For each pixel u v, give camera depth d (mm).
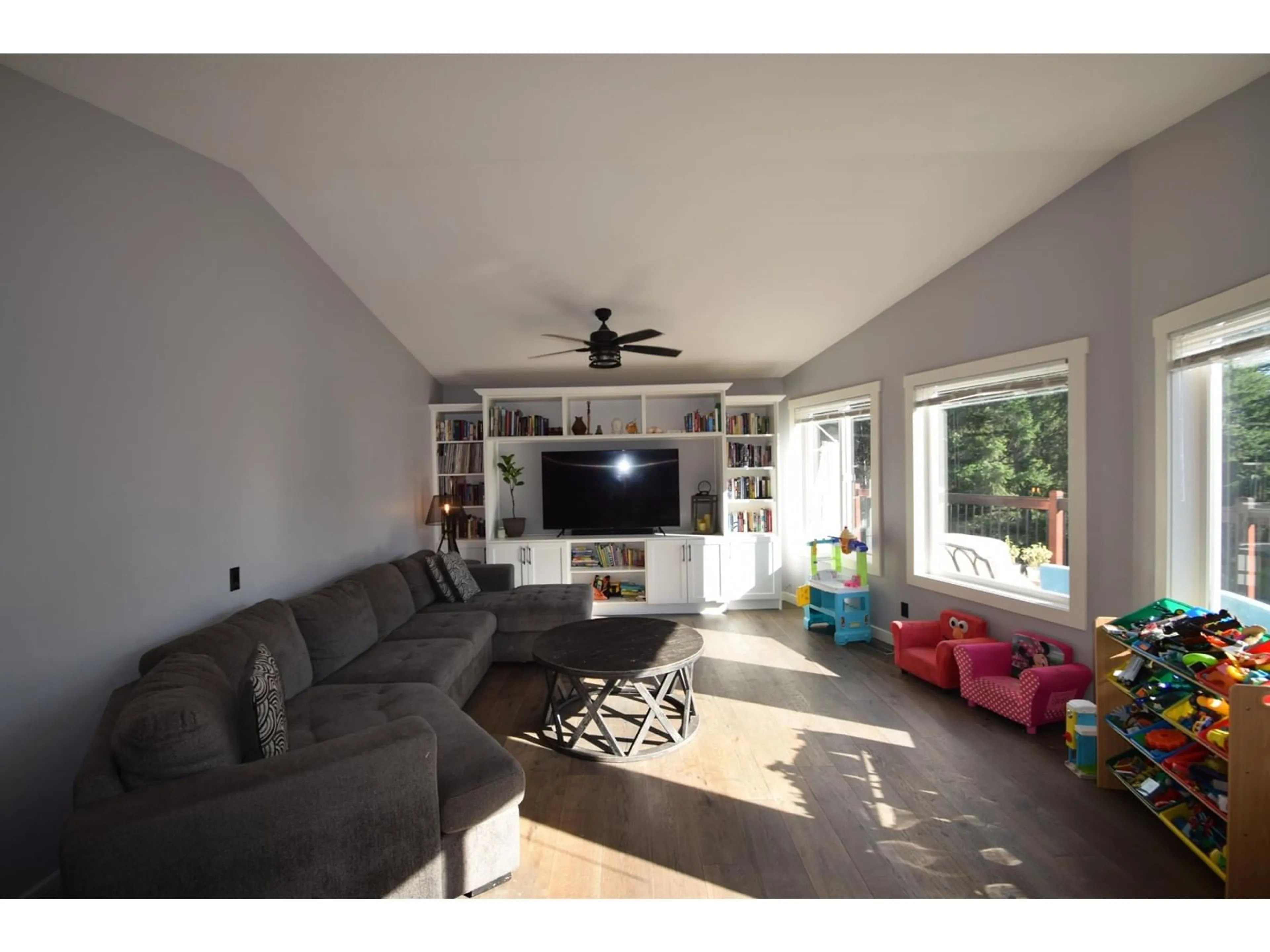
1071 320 3131
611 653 3043
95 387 2094
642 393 5672
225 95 2086
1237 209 2229
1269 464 2254
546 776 2713
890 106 2242
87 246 2068
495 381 6125
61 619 1966
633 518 5820
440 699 2539
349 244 3578
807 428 5824
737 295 4305
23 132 1859
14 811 1824
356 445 4191
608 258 3779
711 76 2012
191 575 2551
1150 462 2732
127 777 1528
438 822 1833
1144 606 2768
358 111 2229
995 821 2309
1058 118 2387
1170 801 2172
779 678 3908
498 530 5906
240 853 1522
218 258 2742
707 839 2234
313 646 2859
